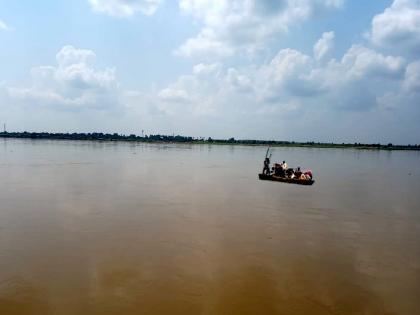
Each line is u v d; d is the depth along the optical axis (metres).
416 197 30.27
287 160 79.00
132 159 67.56
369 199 28.61
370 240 17.12
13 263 13.30
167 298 11.04
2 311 10.12
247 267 13.50
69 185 31.80
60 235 16.69
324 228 19.12
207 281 12.26
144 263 13.64
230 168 54.72
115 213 21.22
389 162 82.81
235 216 21.39
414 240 17.30
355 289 11.85
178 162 63.81
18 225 18.17
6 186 30.53
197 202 25.38
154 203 24.58
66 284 11.78
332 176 46.84
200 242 16.25
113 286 11.74
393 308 10.70
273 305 10.77
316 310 10.52
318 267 13.62
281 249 15.54
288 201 26.81
